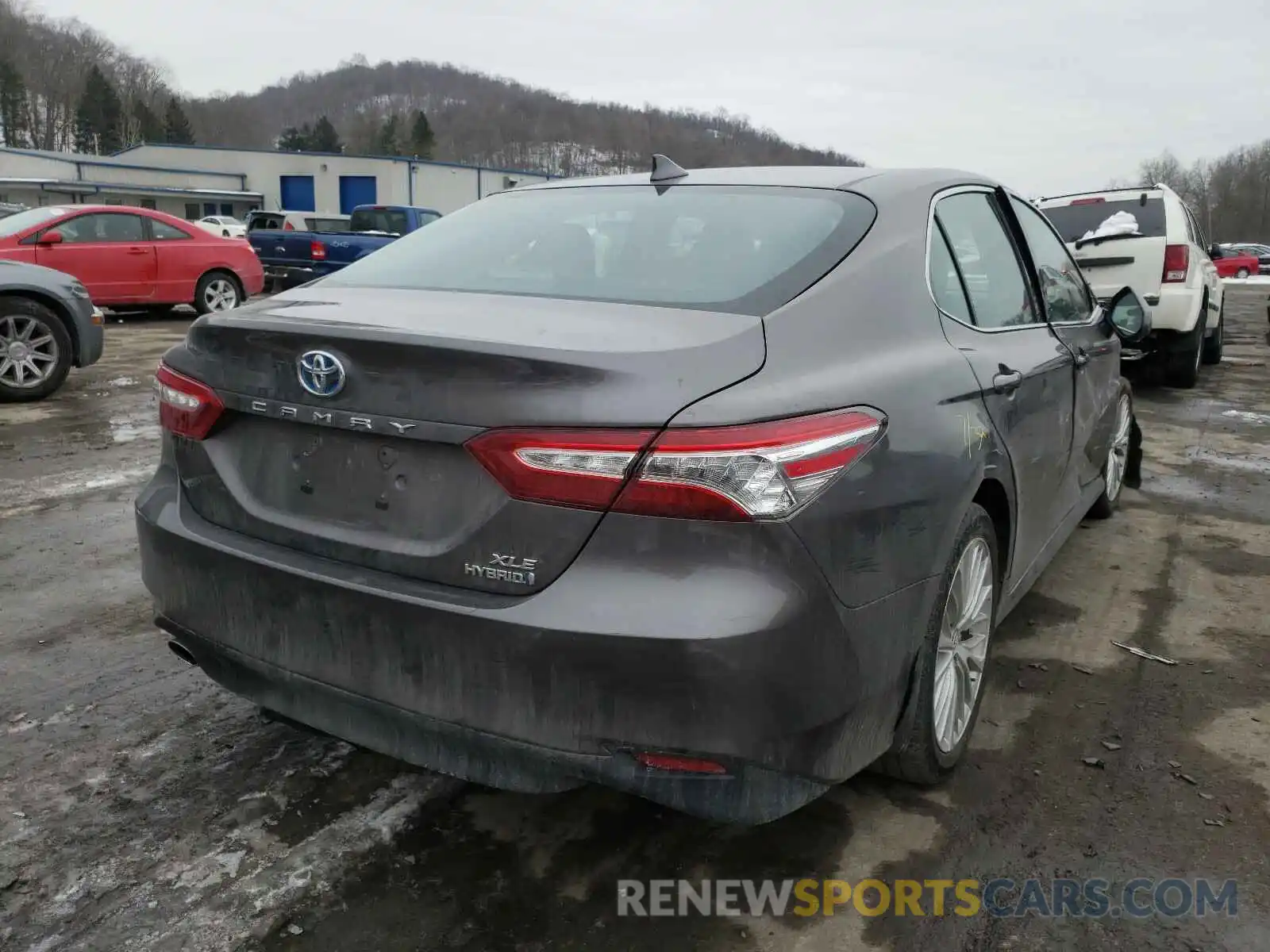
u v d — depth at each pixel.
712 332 2.01
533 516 1.86
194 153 52.31
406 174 49.78
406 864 2.34
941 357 2.46
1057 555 4.63
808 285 2.25
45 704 3.05
